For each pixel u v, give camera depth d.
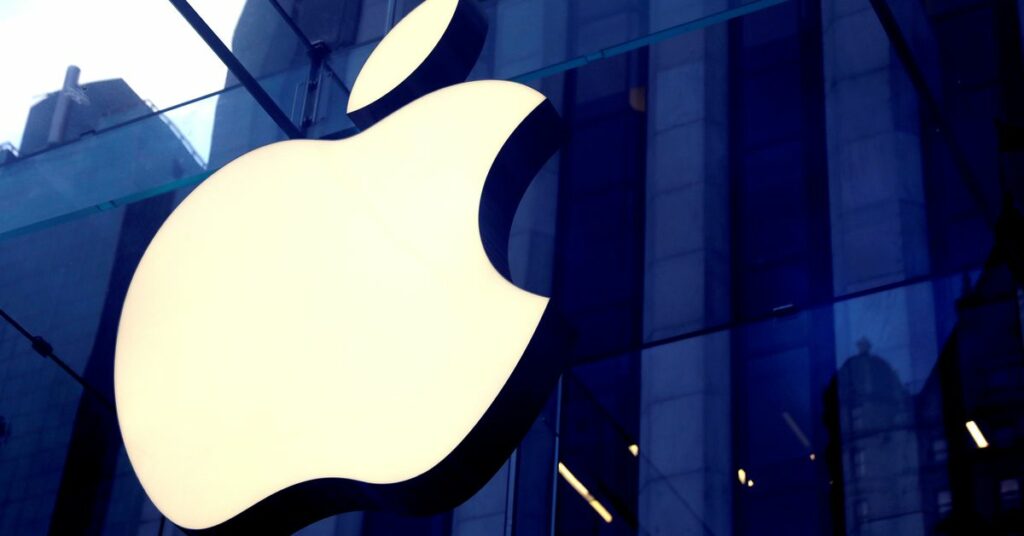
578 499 7.02
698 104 11.20
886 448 5.87
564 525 6.80
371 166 2.74
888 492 5.80
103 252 11.98
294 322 2.60
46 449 10.88
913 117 9.37
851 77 9.98
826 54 10.49
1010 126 5.21
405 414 2.38
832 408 6.60
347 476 2.38
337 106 4.21
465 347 2.38
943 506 5.52
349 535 8.66
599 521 7.12
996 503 5.33
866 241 8.78
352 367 2.49
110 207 4.11
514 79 3.84
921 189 8.79
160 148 4.17
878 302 6.18
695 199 10.52
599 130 11.74
